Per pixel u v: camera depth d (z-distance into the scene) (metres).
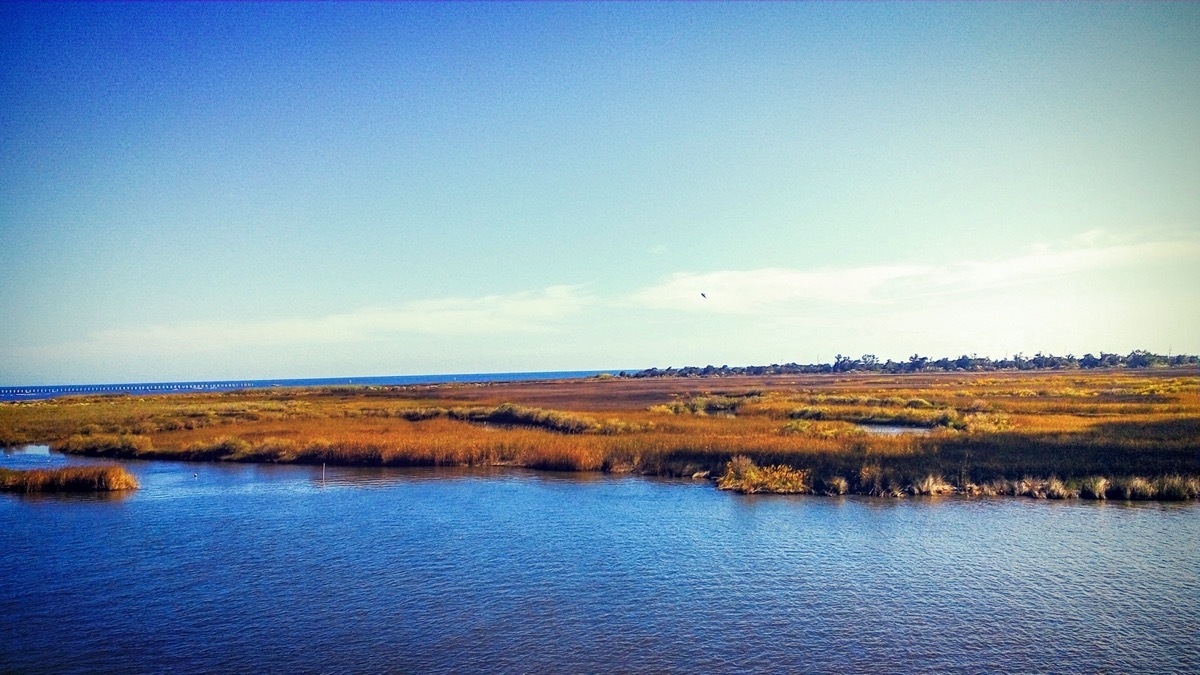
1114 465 40.31
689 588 25.89
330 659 20.73
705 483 43.31
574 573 27.58
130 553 30.41
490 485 43.44
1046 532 31.89
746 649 21.11
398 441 53.22
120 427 69.69
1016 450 44.12
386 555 29.92
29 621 23.53
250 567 28.59
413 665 20.33
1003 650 20.84
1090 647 20.95
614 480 44.62
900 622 22.80
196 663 20.55
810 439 49.69
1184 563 27.69
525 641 21.78
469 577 27.27
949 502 37.56
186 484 44.53
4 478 42.56
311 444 53.41
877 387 123.25
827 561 28.55
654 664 20.27
